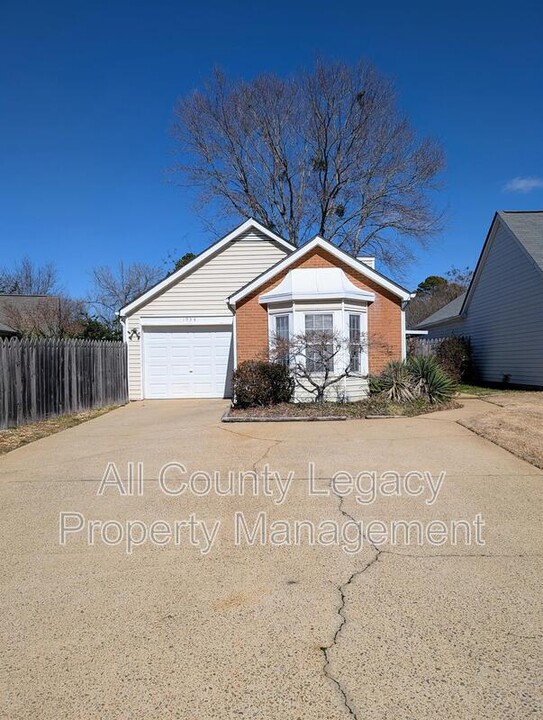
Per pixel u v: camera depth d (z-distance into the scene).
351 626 2.95
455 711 2.27
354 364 13.12
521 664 2.58
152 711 2.32
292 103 27.23
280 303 13.25
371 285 13.59
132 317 16.22
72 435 9.56
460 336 23.03
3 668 2.64
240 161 28.16
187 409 13.26
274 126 27.53
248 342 13.73
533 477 5.98
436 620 2.99
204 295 16.39
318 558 3.89
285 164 28.23
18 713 2.31
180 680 2.52
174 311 16.36
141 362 16.14
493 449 7.43
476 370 21.25
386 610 3.11
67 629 2.99
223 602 3.26
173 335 16.31
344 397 12.50
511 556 3.87
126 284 35.66
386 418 10.44
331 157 27.47
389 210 26.94
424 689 2.41
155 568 3.78
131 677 2.55
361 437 8.52
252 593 3.37
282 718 2.26
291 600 3.26
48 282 39.91
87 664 2.66
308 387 12.59
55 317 25.14
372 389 12.82
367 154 26.84
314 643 2.79
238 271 16.47
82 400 13.25
